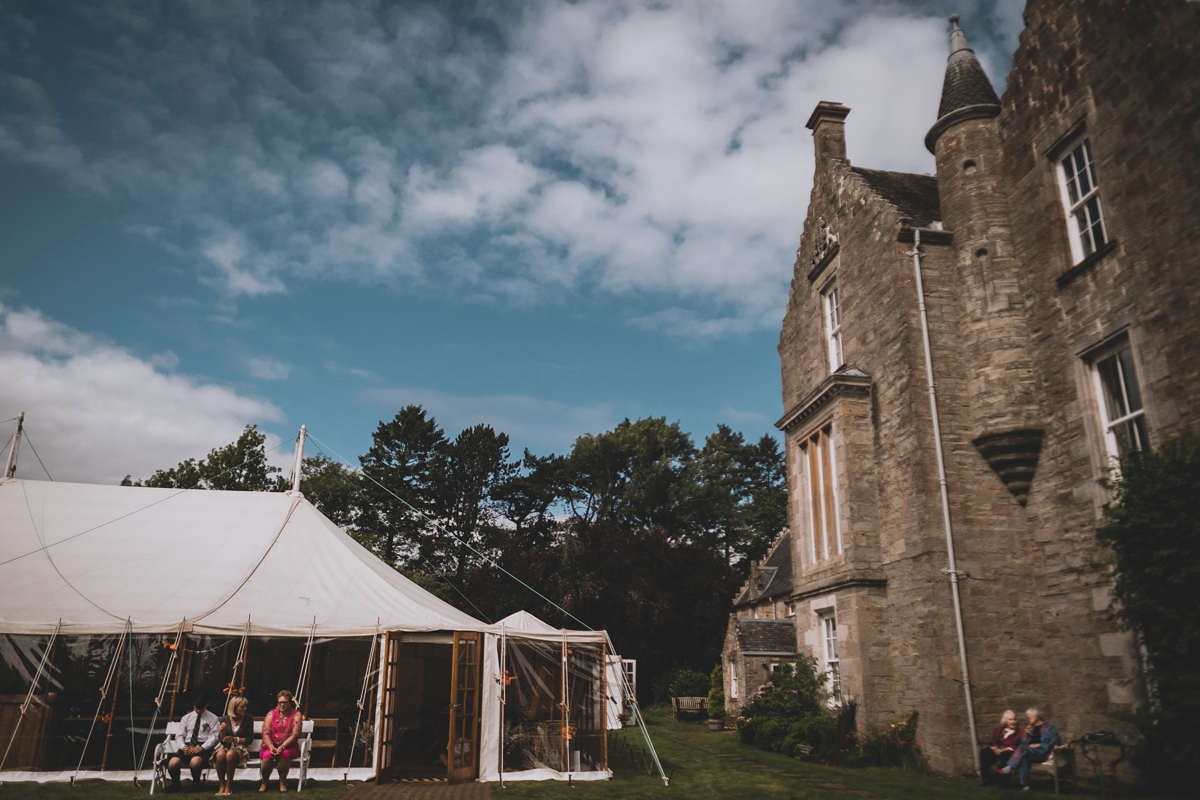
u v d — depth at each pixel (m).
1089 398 12.58
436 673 18.48
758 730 17.34
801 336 20.78
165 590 13.45
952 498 13.97
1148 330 11.24
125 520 15.10
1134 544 9.79
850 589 15.32
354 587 14.47
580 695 13.95
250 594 13.74
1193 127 10.62
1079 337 12.73
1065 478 12.97
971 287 14.80
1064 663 12.73
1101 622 11.99
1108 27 12.26
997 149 15.13
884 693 14.62
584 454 53.56
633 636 37.03
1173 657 9.25
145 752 12.01
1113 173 12.05
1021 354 14.02
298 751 11.24
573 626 37.12
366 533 42.69
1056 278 13.31
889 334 15.61
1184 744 9.04
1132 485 9.94
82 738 12.48
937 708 13.20
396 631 12.97
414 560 49.22
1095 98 12.52
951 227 15.45
